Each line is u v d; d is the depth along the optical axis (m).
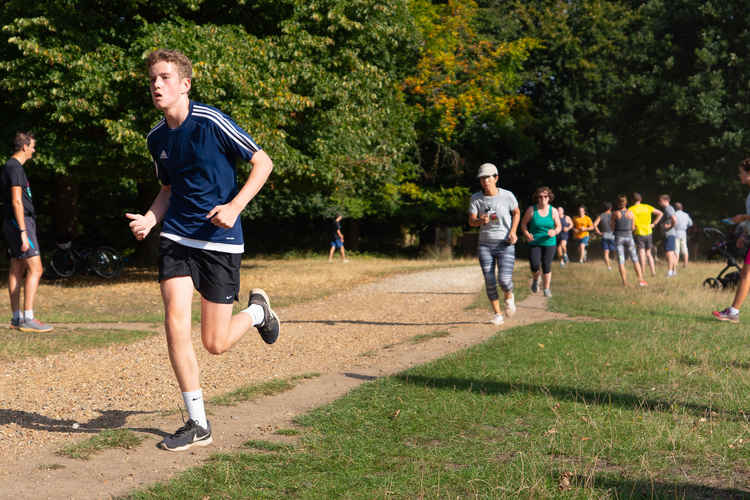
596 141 30.62
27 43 12.29
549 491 2.82
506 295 8.41
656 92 27.58
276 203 31.53
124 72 12.60
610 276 15.82
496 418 4.03
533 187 35.06
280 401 4.56
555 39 32.62
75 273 17.98
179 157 3.39
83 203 30.36
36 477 3.05
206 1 15.05
